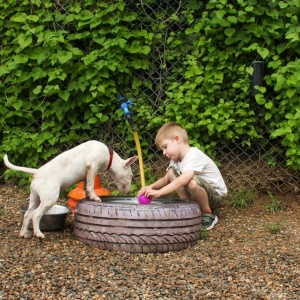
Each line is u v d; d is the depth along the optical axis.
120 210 3.68
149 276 3.30
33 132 5.30
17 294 3.03
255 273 3.40
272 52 4.88
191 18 5.02
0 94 5.27
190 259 3.60
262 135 5.05
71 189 4.98
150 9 5.25
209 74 4.93
